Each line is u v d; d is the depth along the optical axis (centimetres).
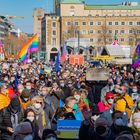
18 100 1484
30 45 4141
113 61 6144
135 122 1084
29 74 3238
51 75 3244
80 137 1163
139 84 2506
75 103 1526
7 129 1437
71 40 11444
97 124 1044
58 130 1188
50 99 1800
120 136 991
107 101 1645
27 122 1068
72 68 4256
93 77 2766
